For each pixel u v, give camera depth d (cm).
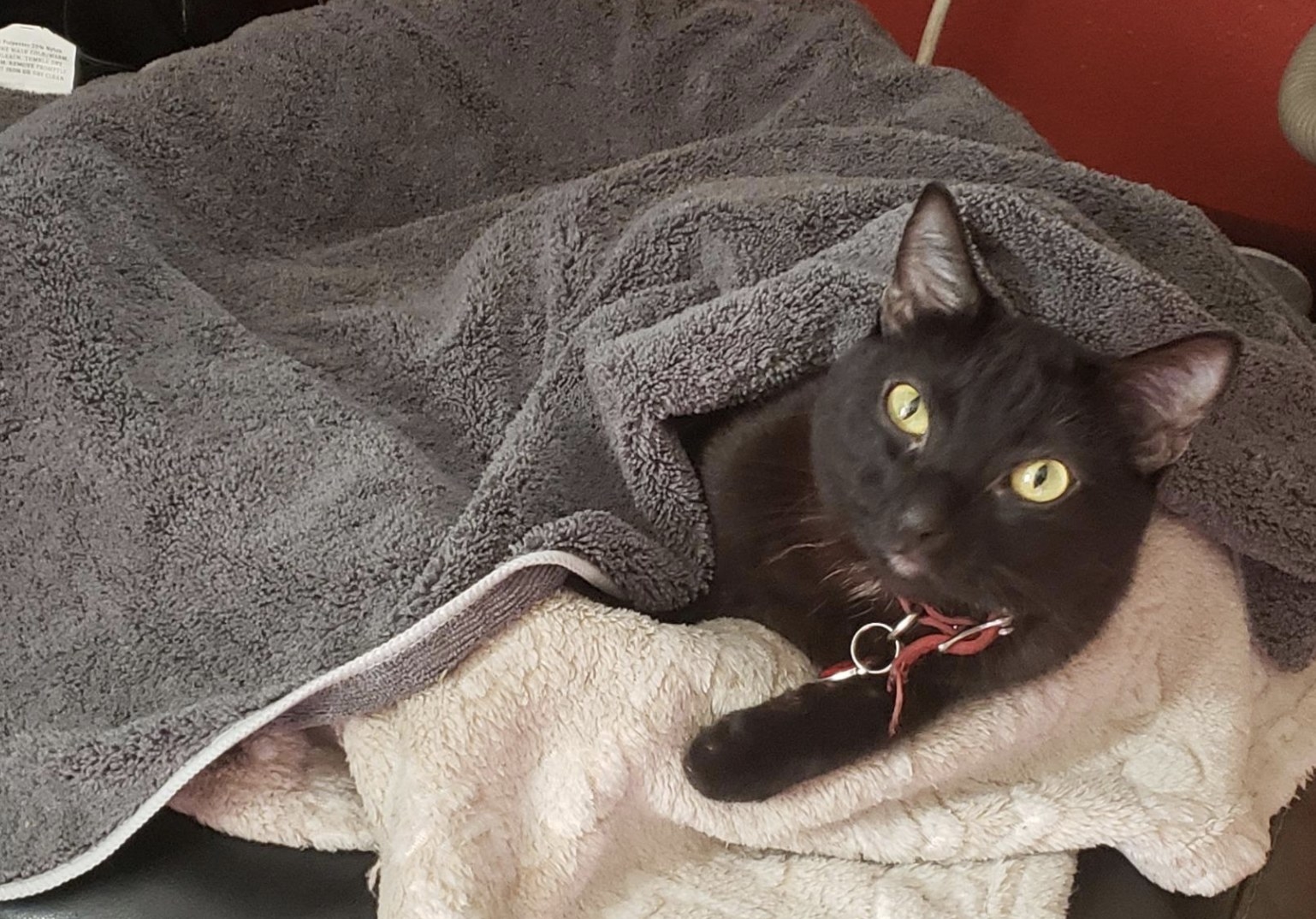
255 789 76
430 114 121
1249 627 99
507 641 77
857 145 105
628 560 84
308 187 115
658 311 94
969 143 102
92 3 145
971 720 82
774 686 83
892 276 81
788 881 79
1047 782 84
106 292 89
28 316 86
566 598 79
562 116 127
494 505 82
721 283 95
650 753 76
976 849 81
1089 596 80
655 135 128
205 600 81
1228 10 165
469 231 115
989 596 78
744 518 89
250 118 111
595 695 76
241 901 72
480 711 74
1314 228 172
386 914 67
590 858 74
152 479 84
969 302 80
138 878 72
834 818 79
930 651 82
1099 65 180
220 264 107
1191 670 91
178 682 79
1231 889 85
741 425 92
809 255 94
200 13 151
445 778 71
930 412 78
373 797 74
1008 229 87
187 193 107
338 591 80
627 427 88
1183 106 176
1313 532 89
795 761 77
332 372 97
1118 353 87
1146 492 80
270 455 86
